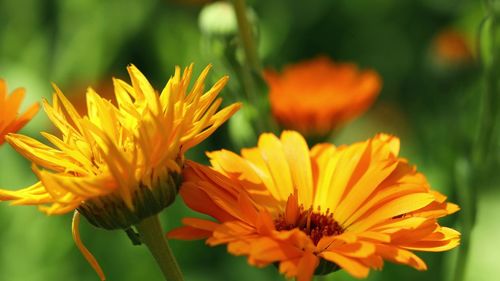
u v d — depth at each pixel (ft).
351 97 1.58
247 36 1.34
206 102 1.09
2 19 2.22
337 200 1.15
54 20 2.21
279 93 1.56
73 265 1.74
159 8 2.21
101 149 1.05
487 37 1.36
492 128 1.37
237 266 1.73
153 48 2.18
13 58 2.16
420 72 2.36
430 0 2.48
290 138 1.18
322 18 2.35
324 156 1.20
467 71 2.07
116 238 1.74
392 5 2.43
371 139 1.16
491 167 1.67
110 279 1.72
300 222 1.15
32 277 1.73
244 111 1.38
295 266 1.03
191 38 2.13
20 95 1.14
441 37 2.14
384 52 2.42
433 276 1.60
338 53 2.39
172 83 1.09
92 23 2.18
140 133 1.05
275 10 2.27
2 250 1.77
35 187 1.08
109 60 2.17
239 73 1.39
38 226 1.78
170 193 1.08
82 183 1.04
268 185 1.16
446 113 1.97
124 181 1.05
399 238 1.07
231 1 1.33
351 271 1.03
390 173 1.13
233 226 1.05
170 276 1.12
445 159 1.76
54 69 2.14
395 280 1.59
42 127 1.97
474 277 1.69
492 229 1.76
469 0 2.42
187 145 1.09
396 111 2.35
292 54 2.30
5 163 1.89
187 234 1.07
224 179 1.11
